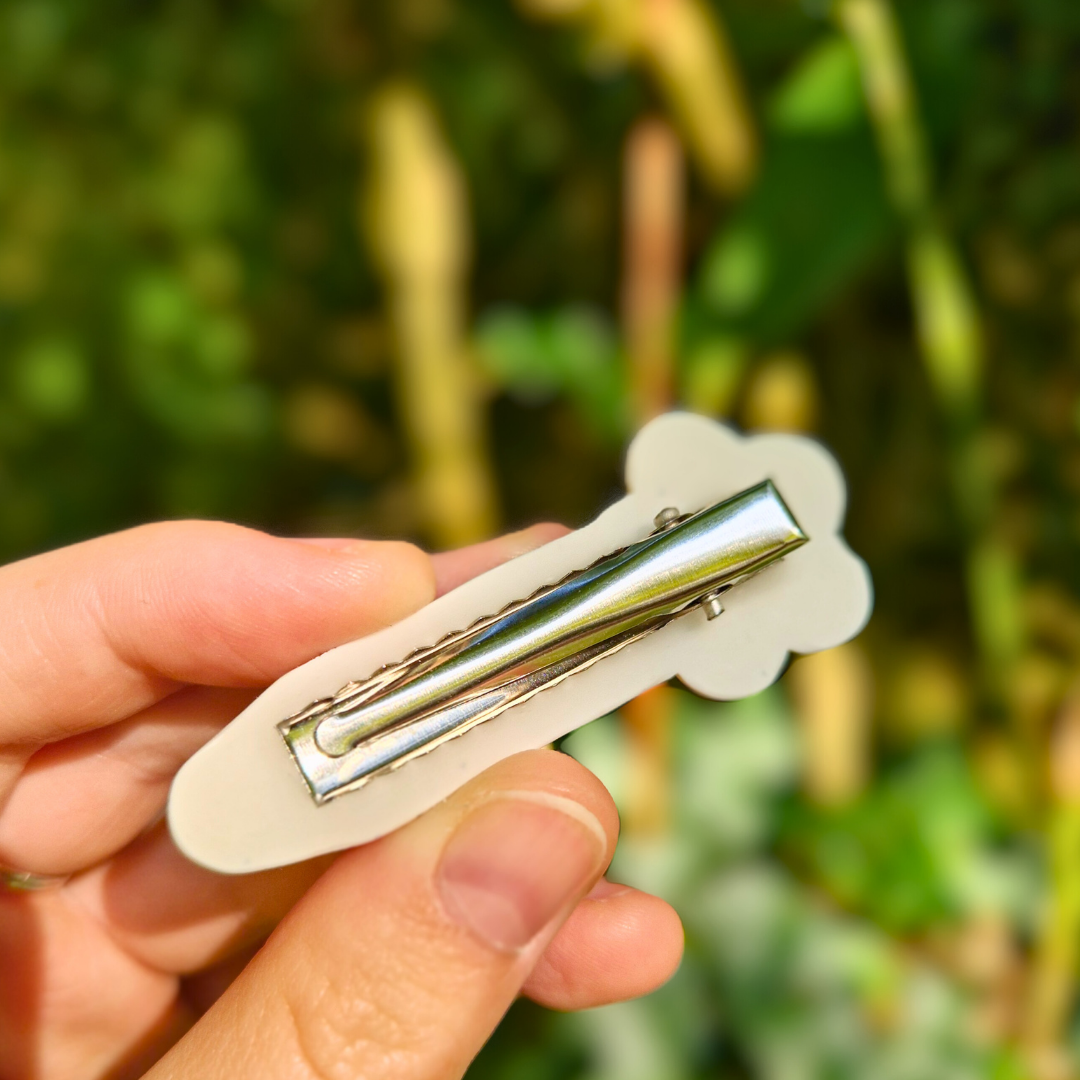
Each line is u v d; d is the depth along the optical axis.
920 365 0.22
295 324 0.26
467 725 0.11
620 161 0.24
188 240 0.25
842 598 0.12
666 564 0.11
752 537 0.12
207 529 0.13
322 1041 0.11
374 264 0.25
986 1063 0.20
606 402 0.21
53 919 0.15
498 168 0.24
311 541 0.13
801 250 0.19
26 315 0.25
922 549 0.23
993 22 0.21
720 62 0.19
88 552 0.13
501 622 0.11
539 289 0.25
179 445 0.25
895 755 0.23
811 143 0.19
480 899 0.11
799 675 0.22
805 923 0.20
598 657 0.12
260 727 0.11
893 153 0.18
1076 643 0.22
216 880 0.14
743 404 0.22
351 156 0.25
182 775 0.11
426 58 0.23
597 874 0.11
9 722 0.13
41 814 0.14
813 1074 0.19
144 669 0.13
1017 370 0.22
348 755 0.11
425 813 0.11
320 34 0.22
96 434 0.25
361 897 0.11
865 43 0.18
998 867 0.21
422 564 0.12
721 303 0.19
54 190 0.25
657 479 0.12
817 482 0.12
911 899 0.20
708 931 0.21
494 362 0.21
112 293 0.25
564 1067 0.20
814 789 0.22
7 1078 0.15
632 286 0.21
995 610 0.20
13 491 0.25
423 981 0.11
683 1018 0.20
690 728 0.23
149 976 0.15
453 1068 0.11
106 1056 0.15
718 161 0.20
